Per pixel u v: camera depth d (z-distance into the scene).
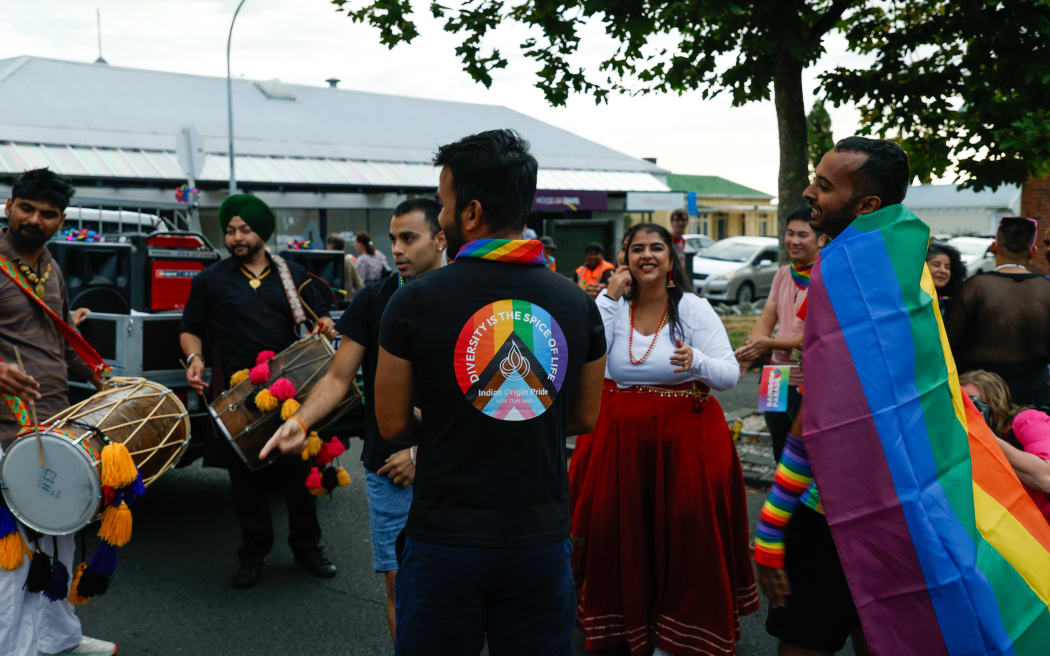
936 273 5.02
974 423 2.57
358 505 6.25
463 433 2.12
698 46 7.13
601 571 3.76
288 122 31.17
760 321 5.03
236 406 4.27
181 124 27.73
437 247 3.34
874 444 2.30
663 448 3.65
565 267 14.80
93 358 3.81
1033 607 2.37
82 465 3.22
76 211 8.25
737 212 64.38
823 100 7.12
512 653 2.20
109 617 4.38
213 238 26.17
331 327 4.84
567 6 6.37
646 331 3.72
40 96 26.38
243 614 4.42
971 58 6.63
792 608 2.59
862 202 2.42
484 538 2.09
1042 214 15.88
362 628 4.26
